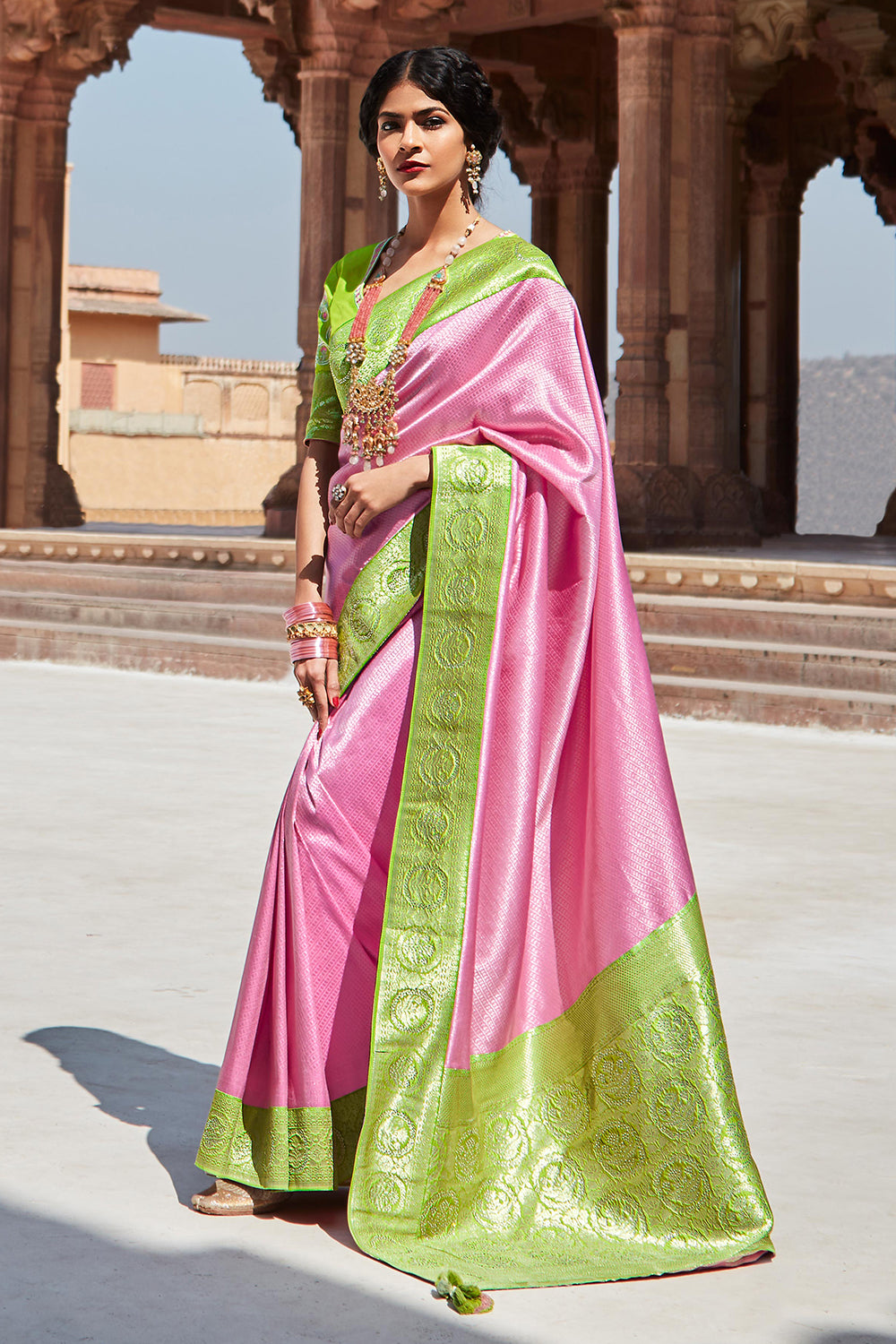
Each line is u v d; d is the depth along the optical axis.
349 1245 2.23
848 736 8.01
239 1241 2.23
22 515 16.67
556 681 2.40
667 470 12.99
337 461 2.59
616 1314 2.02
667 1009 2.29
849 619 9.05
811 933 4.07
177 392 37.84
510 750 2.35
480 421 2.40
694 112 13.09
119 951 3.81
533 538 2.37
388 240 2.54
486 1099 2.31
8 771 6.56
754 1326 1.99
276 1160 2.31
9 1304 1.99
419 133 2.42
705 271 13.16
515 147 19.73
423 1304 2.04
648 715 2.36
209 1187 2.39
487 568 2.35
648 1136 2.28
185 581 12.23
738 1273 2.17
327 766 2.37
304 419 14.65
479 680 2.34
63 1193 2.37
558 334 2.39
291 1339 1.92
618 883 2.31
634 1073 2.29
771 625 9.38
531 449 2.38
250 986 2.35
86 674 10.89
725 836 5.33
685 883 2.32
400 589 2.41
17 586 13.35
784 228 19.80
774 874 4.76
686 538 13.09
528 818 2.35
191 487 36.94
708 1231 2.23
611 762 2.34
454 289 2.40
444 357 2.38
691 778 6.61
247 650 10.41
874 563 11.62
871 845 5.21
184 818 5.57
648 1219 2.26
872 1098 2.85
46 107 16.34
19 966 3.66
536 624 2.37
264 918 2.36
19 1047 3.07
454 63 2.43
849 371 59.38
